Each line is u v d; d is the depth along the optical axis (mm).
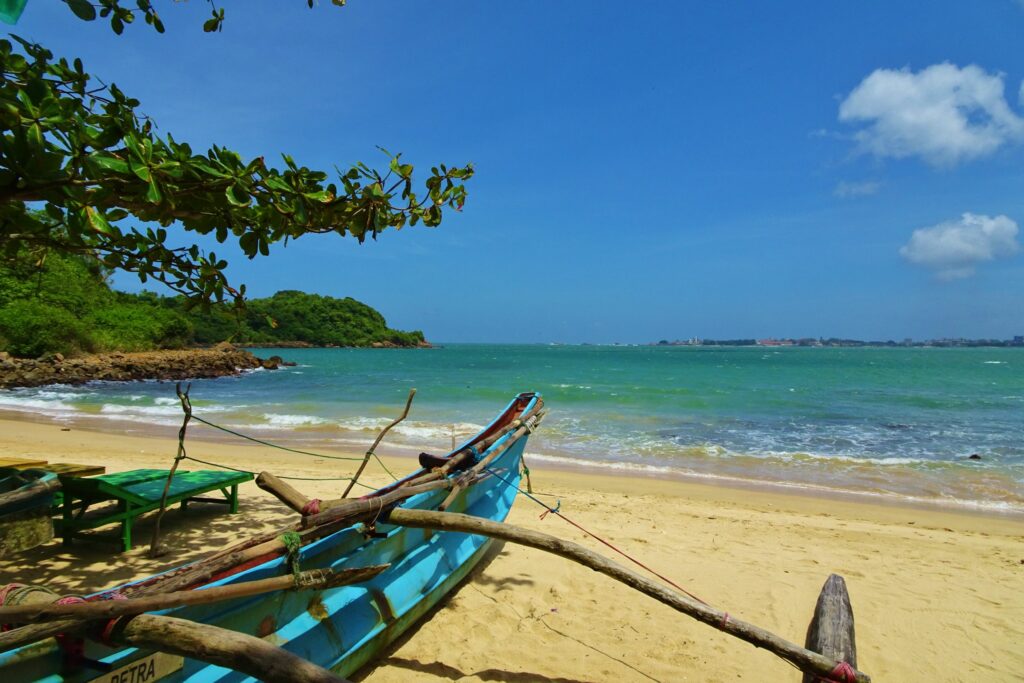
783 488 10484
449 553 4910
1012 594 5652
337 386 31922
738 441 14945
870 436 15805
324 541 3625
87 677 2477
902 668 4320
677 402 23375
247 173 3666
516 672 4039
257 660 2303
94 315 42781
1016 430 16953
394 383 34094
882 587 5766
